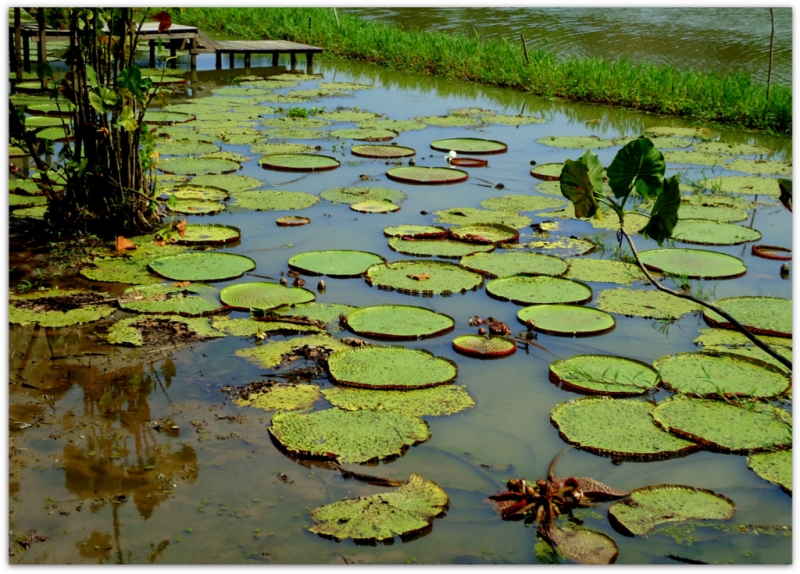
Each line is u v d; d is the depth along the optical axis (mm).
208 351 4066
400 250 5535
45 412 3484
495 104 11852
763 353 4094
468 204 6816
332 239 5816
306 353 4027
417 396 3660
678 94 11289
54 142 8320
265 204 6617
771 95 10594
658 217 3785
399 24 19172
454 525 2832
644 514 2896
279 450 3258
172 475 3082
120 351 4051
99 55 5641
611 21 19219
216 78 13633
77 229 5652
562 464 3189
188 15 19375
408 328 4297
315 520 2838
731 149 9008
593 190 3770
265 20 18297
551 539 2750
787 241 5969
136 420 3445
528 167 8125
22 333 4211
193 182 7164
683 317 4578
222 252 5461
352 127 9875
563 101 12141
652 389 3742
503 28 18406
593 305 4707
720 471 3164
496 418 3512
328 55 16578
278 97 11945
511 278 5051
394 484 3043
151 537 2734
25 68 12531
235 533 2764
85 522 2809
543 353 4117
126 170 5734
